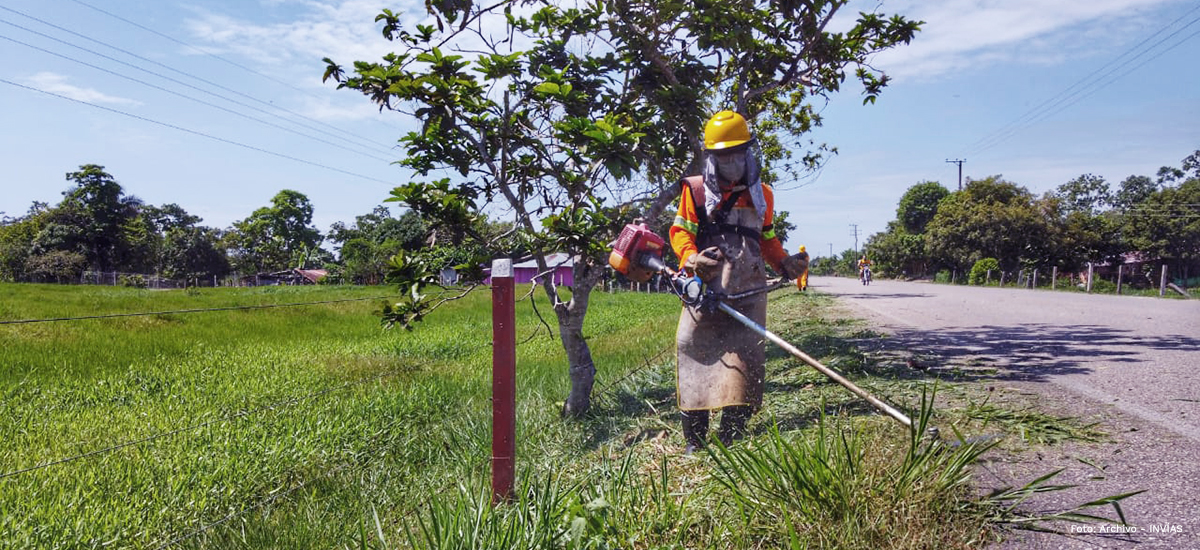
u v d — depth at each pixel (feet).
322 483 16.60
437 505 10.75
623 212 21.57
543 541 9.48
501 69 19.16
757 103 29.68
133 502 14.60
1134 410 13.73
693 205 13.39
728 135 12.98
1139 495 9.51
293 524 13.66
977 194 174.50
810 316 42.98
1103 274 155.84
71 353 37.60
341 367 33.32
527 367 30.12
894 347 25.23
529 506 10.91
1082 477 10.28
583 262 20.99
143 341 43.16
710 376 13.32
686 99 20.92
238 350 39.88
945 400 15.07
